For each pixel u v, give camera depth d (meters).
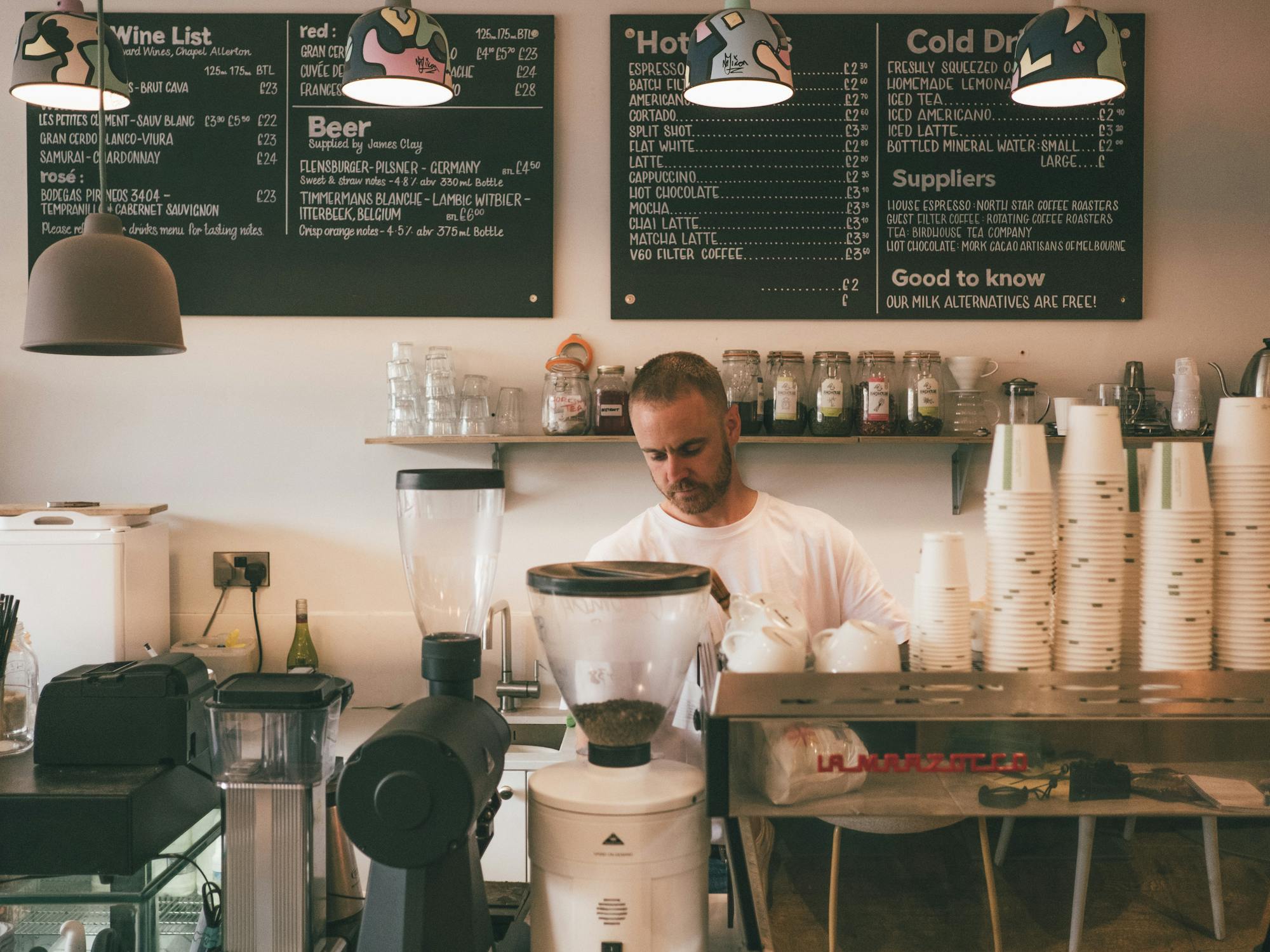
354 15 2.73
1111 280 2.73
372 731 2.57
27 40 1.76
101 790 1.25
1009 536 1.01
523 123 2.73
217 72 2.73
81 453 2.79
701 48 1.81
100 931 1.25
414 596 1.20
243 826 1.14
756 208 2.73
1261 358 2.56
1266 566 1.00
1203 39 2.74
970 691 0.95
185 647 2.68
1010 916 0.96
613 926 0.98
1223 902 0.95
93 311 1.37
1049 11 1.82
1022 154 2.72
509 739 1.15
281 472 2.79
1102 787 0.94
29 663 1.54
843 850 0.96
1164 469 1.01
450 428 2.66
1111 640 1.01
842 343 2.76
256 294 2.75
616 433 2.62
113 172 2.73
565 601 0.98
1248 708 0.94
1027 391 2.60
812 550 1.81
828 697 0.95
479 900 1.06
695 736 1.34
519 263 2.75
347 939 1.23
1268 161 2.75
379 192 2.74
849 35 2.72
